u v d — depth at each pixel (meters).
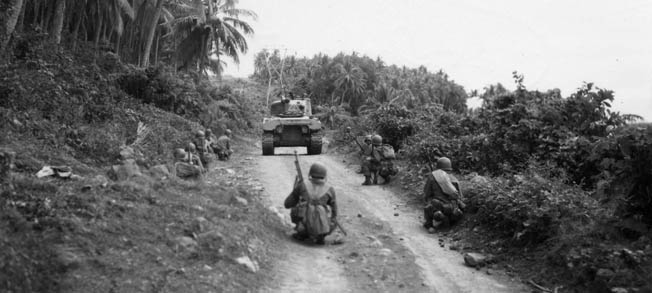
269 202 10.42
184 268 5.63
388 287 6.39
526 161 12.05
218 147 17.45
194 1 37.91
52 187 6.88
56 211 6.02
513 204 8.29
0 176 6.94
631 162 7.05
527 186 8.65
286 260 6.99
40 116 11.77
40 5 30.34
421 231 9.32
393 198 12.03
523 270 7.19
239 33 38.25
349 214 10.18
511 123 13.07
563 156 11.51
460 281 6.80
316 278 6.48
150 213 6.70
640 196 7.08
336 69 86.50
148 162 10.84
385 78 96.50
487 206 8.91
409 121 18.94
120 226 6.09
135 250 5.70
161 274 5.37
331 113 59.34
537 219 7.64
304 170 15.42
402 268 7.13
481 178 10.92
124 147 11.69
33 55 17.09
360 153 18.77
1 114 10.41
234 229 6.96
